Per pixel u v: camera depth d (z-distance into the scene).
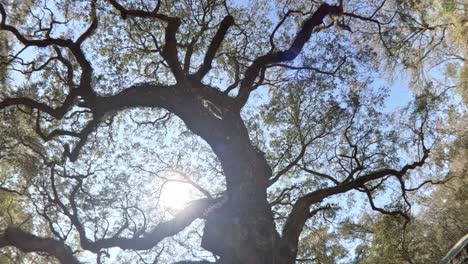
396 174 15.32
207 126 13.46
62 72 16.56
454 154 21.17
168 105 13.71
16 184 18.36
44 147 17.23
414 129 17.25
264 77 16.69
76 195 15.85
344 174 17.91
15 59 15.82
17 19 16.30
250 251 11.88
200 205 13.29
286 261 12.27
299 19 18.02
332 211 18.77
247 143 13.37
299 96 17.52
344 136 17.28
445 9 19.55
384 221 21.64
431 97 17.81
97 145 17.45
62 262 13.07
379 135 17.33
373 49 19.03
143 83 14.47
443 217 28.58
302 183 18.34
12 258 20.06
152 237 13.38
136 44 17.16
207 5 17.11
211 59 14.12
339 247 20.83
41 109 14.38
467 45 21.41
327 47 16.61
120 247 13.65
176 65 13.77
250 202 12.54
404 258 24.83
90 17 16.05
